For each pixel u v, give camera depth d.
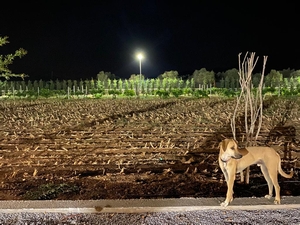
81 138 5.30
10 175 3.30
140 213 2.31
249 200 2.46
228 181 2.37
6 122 7.18
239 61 3.01
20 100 14.06
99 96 15.29
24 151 4.37
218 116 7.91
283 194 2.74
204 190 2.85
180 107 10.35
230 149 2.28
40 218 2.24
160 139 5.20
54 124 6.84
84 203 2.40
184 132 5.81
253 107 3.15
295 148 4.56
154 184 3.02
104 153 4.26
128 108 10.22
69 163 3.77
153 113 8.58
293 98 12.96
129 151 4.36
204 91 15.10
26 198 2.65
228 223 2.17
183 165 3.70
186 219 2.22
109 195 2.72
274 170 2.40
